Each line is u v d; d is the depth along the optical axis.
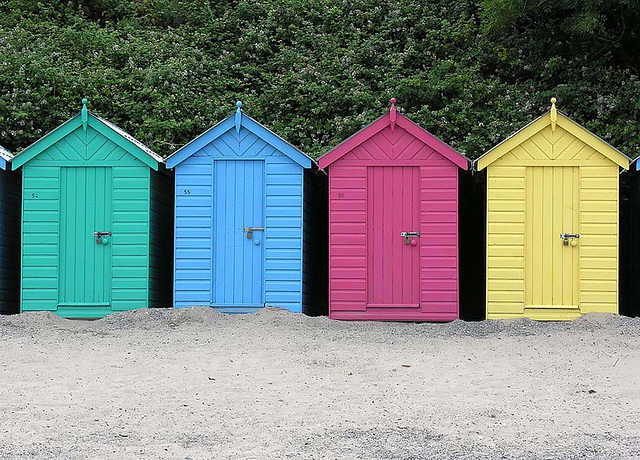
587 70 19.67
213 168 13.91
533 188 13.50
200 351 10.80
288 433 7.30
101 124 13.96
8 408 8.07
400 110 18.91
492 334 12.14
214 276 13.85
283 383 9.25
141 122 19.05
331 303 13.67
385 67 20.50
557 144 13.46
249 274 13.85
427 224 13.61
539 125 13.41
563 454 6.69
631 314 15.40
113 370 9.77
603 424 7.67
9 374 9.48
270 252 13.81
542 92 19.42
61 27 22.73
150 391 8.86
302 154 13.78
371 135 13.71
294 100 19.78
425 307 13.53
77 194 13.97
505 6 19.73
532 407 8.27
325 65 20.50
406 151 13.70
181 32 22.61
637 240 14.77
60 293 13.86
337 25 22.17
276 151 13.89
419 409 8.19
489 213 13.48
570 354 10.59
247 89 20.64
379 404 8.39
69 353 10.63
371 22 22.08
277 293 13.80
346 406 8.30
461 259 17.53
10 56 19.64
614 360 10.22
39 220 13.92
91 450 6.74
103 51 21.36
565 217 13.45
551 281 13.41
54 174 13.95
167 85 19.48
